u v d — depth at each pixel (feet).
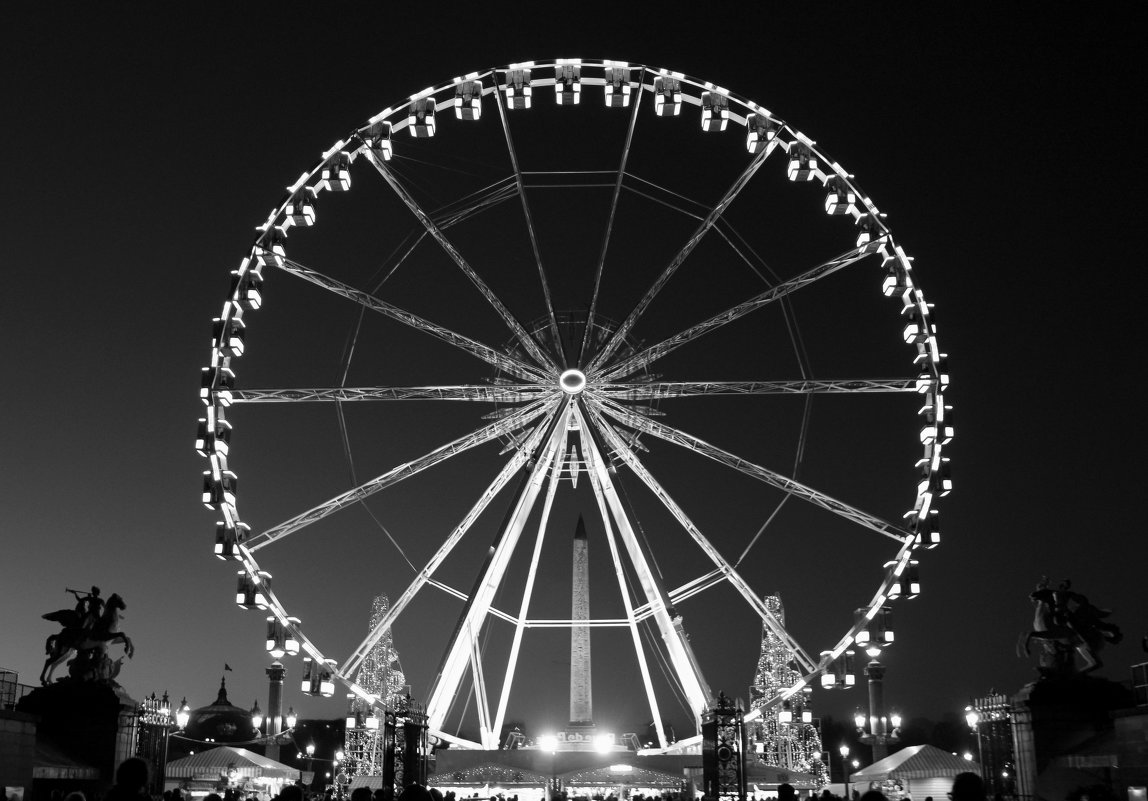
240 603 178.50
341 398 188.03
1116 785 140.05
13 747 140.26
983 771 179.42
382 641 244.83
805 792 205.77
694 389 193.36
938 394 185.37
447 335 193.77
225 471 180.55
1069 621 163.12
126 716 175.11
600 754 211.20
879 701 263.49
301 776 244.63
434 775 193.26
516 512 203.00
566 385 194.49
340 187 196.44
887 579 184.14
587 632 277.03
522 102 196.95
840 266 194.18
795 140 196.44
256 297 186.19
